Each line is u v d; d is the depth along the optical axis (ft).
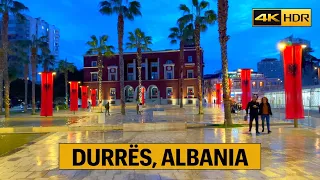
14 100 265.13
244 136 43.60
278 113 84.33
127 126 54.80
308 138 40.93
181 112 118.11
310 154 29.89
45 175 23.63
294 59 52.44
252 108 47.39
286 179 21.43
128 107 197.36
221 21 58.29
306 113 103.45
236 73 256.93
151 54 255.29
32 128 56.24
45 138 46.11
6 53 102.99
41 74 86.22
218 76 302.86
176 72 248.93
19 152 33.99
